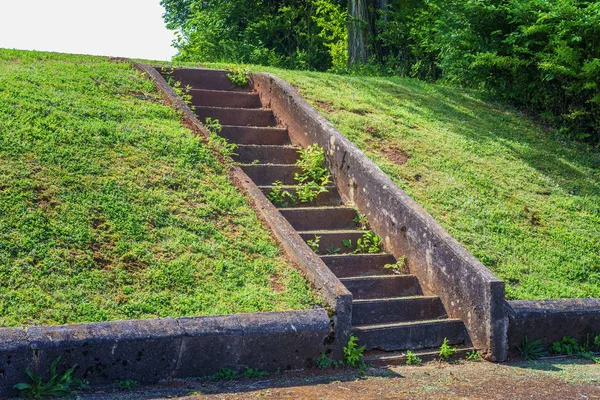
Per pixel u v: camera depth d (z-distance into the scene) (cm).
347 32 2202
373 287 748
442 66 1527
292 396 496
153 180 748
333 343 596
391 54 1959
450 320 699
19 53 1134
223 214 737
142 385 504
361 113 1138
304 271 663
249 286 627
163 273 611
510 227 897
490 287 666
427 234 755
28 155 712
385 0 2058
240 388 510
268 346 557
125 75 1042
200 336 523
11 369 457
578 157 1198
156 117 914
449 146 1093
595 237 930
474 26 1430
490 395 534
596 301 739
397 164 981
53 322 514
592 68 1206
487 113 1324
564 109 1334
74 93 912
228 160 854
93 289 565
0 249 573
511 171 1069
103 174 725
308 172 935
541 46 1359
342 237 824
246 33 2452
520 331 688
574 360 687
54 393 461
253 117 1073
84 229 632
